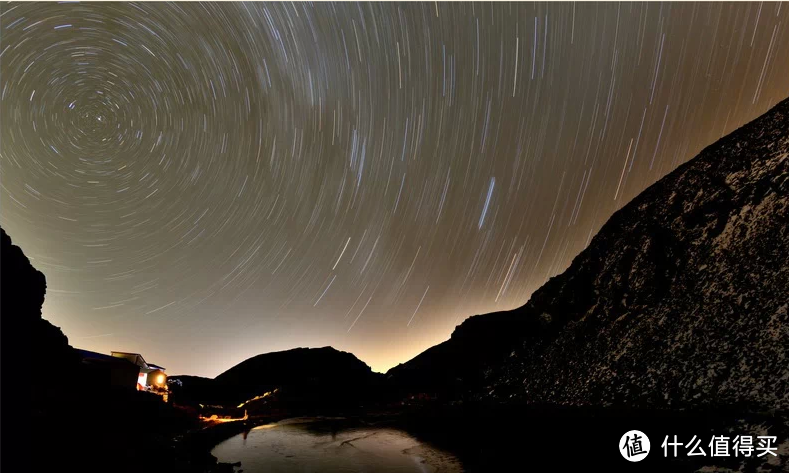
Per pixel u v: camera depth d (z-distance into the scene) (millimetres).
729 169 16938
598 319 18062
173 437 15172
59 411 9398
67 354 12656
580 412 13008
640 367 12875
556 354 18844
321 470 12344
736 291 11906
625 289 17844
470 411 19609
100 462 8039
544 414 14531
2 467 6461
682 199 18594
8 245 9781
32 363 9539
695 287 13805
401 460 13398
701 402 9562
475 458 12195
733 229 14156
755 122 18453
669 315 13852
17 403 8133
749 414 8125
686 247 15945
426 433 17531
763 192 14070
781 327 9516
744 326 10586
